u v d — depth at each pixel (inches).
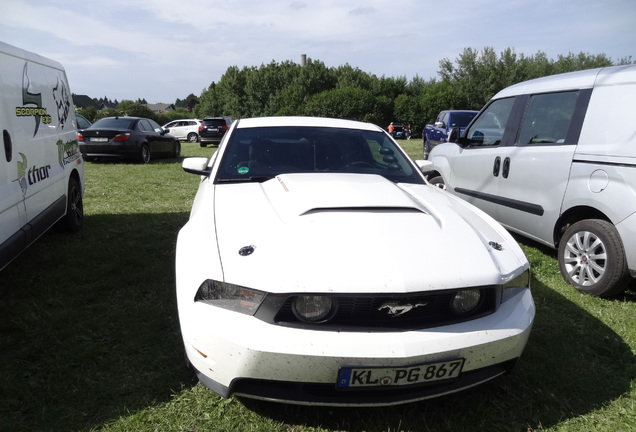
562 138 154.1
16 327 111.9
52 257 163.9
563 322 123.6
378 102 1771.7
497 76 1895.9
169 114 2498.8
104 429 80.1
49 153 161.5
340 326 72.6
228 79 2175.2
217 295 75.9
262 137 134.3
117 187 321.4
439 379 75.0
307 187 103.0
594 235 139.9
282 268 74.1
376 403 75.5
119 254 168.6
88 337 108.2
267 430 80.9
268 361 70.8
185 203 268.4
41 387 90.5
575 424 85.3
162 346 105.9
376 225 85.7
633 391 95.1
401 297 72.4
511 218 179.3
